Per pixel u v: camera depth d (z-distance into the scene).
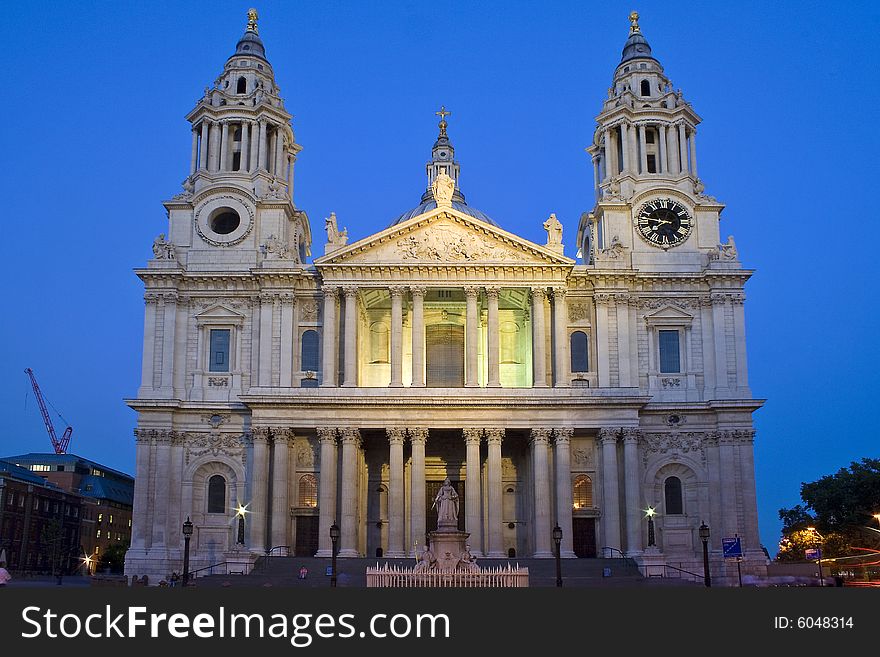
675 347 93.44
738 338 92.31
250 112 99.62
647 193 96.62
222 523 88.50
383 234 89.94
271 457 87.56
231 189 95.88
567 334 91.94
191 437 89.75
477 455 86.12
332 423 86.56
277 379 90.62
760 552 86.62
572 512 86.69
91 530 193.00
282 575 76.56
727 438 89.19
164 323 92.12
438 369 98.50
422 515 84.81
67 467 199.12
